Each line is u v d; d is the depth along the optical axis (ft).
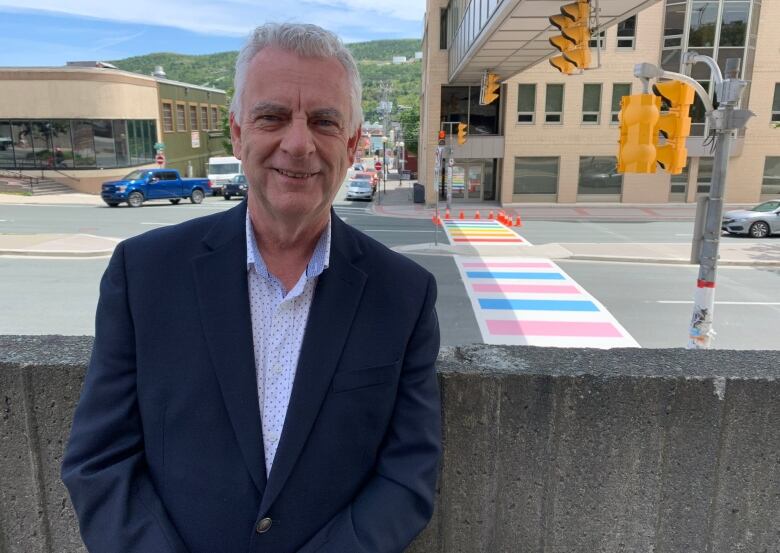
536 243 61.52
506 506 6.11
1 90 111.14
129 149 121.49
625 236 67.21
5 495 6.18
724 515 6.03
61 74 111.14
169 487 4.42
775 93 95.91
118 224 71.15
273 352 4.60
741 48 92.07
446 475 6.08
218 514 4.38
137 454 4.51
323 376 4.50
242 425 4.36
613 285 42.14
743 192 99.30
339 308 4.61
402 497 4.62
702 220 22.82
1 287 37.93
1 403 5.98
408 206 105.81
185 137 150.71
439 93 100.89
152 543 4.19
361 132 5.08
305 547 4.46
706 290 23.08
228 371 4.37
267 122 4.45
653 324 32.53
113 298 4.48
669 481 5.98
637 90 96.37
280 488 4.35
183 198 103.45
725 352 6.48
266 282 4.66
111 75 115.24
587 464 5.98
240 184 112.78
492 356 6.33
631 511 6.04
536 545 6.15
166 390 4.40
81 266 45.42
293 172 4.41
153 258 4.52
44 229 65.72
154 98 132.87
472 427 5.98
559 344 29.32
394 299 4.78
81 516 4.31
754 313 34.73
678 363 6.15
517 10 41.96
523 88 97.96
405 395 4.86
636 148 22.61
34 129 113.09
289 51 4.40
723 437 5.89
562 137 99.14
